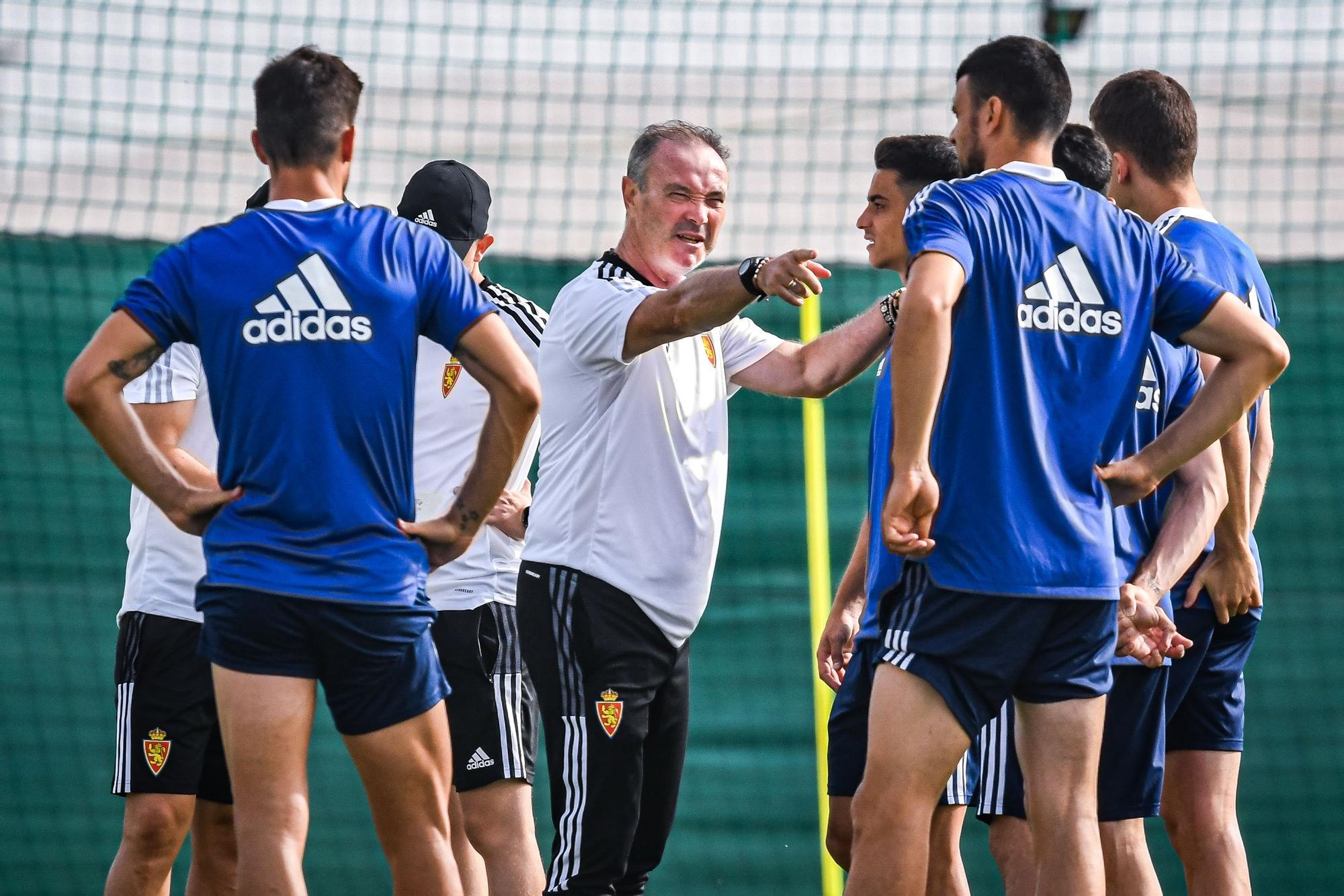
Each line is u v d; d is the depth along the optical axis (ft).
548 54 105.91
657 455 50.85
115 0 101.30
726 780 85.20
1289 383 91.40
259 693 40.37
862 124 114.21
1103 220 42.37
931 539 41.16
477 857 57.21
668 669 51.39
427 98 125.08
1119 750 49.16
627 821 49.78
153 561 54.39
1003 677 41.19
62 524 85.76
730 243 105.60
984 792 52.13
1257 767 85.87
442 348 57.06
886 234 53.67
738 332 54.95
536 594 51.08
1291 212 108.58
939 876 51.26
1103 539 41.88
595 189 113.60
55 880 82.02
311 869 81.46
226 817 55.72
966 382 40.78
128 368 40.16
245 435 40.40
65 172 103.40
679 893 83.51
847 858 52.80
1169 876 81.05
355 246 41.04
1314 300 91.91
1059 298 41.24
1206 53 114.52
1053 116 43.16
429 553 43.01
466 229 58.03
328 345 40.24
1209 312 42.42
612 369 50.14
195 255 40.73
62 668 84.33
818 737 82.99
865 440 91.40
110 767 83.82
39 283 88.02
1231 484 49.34
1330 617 88.07
